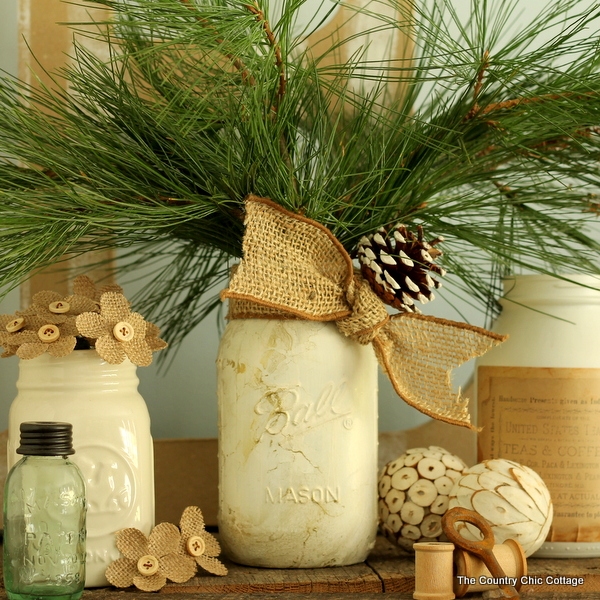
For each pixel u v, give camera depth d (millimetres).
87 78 984
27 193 937
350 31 1138
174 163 979
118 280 1128
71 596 919
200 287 1099
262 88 935
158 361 1127
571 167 1052
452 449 1136
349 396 973
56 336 941
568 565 990
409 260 942
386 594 948
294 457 963
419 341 989
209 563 958
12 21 1107
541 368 1011
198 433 1131
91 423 946
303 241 955
